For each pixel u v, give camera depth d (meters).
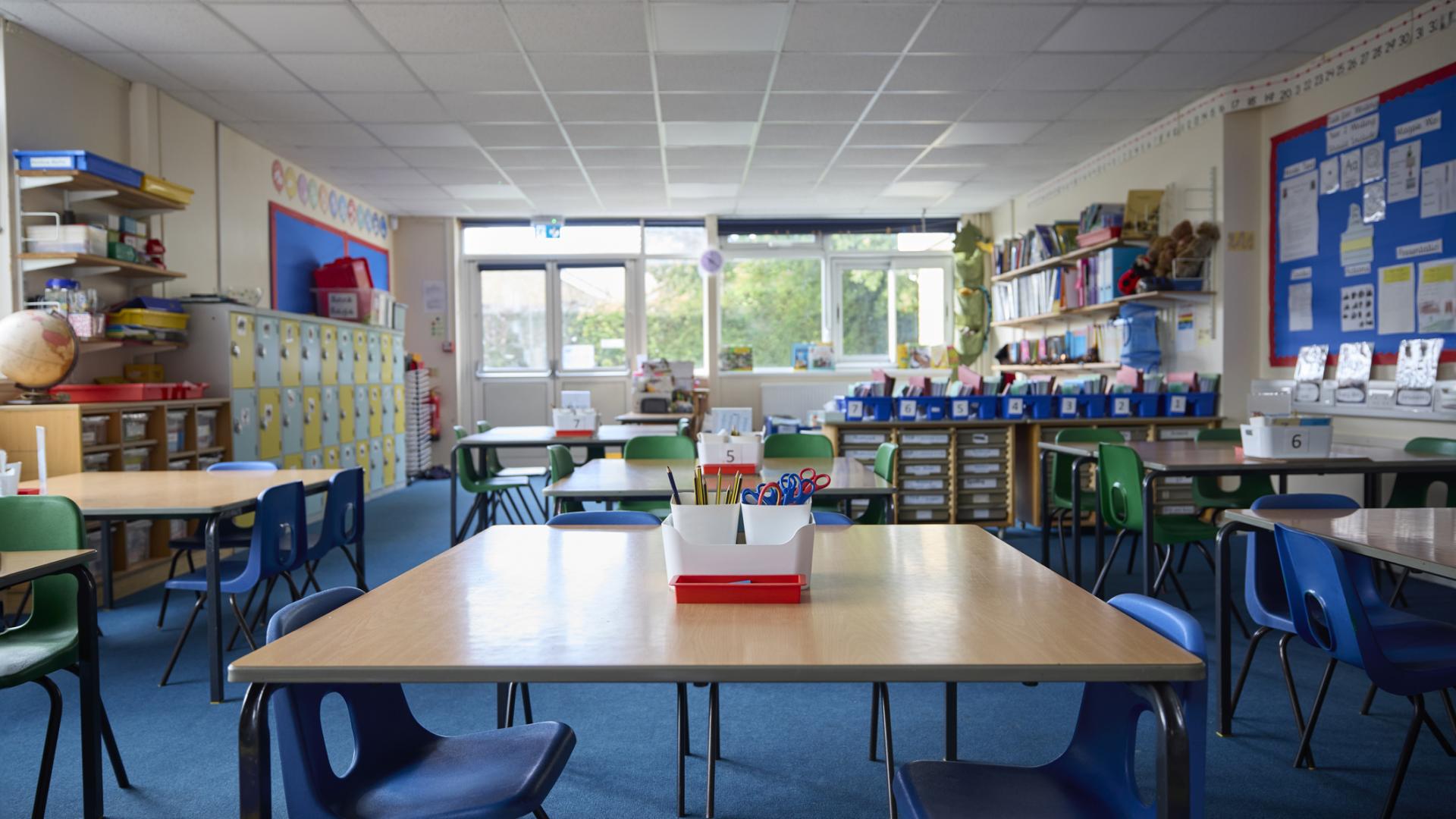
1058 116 6.72
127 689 3.43
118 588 4.86
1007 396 6.41
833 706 3.21
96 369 5.45
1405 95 4.90
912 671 1.30
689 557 1.71
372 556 5.85
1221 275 6.17
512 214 10.33
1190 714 1.38
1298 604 2.35
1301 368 5.72
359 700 1.70
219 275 6.73
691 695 3.32
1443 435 4.74
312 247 8.33
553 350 10.62
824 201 9.78
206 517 3.30
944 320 10.79
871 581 1.87
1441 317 4.72
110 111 5.61
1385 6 4.78
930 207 10.19
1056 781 1.66
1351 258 5.32
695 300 10.69
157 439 5.18
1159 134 6.86
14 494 3.18
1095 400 6.36
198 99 6.14
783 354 10.78
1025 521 6.71
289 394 6.80
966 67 5.64
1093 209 7.16
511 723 2.65
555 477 4.56
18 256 4.80
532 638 1.46
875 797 2.51
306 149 7.48
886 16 4.83
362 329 8.29
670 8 4.70
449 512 7.77
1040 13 4.81
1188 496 6.28
